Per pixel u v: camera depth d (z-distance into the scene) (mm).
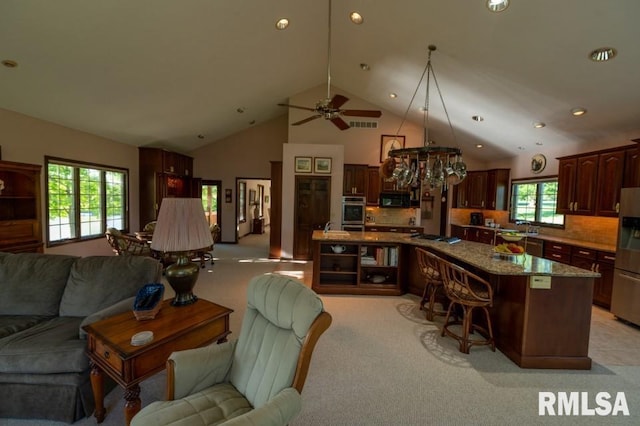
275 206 6918
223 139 8969
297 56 5289
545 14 2734
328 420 1908
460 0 3002
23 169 4000
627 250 3488
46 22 3012
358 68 5523
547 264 2805
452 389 2248
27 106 4242
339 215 6730
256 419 1175
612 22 2557
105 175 6059
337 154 6703
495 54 3523
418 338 3037
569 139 4879
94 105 4738
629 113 3652
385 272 4590
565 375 2471
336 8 3990
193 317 1978
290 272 5688
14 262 2490
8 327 2133
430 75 4602
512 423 1926
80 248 5395
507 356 2725
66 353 1839
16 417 1864
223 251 7922
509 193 6613
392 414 1972
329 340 2965
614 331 3318
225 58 4605
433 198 8008
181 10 3379
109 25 3270
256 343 1660
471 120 5625
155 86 4734
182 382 1513
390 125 7180
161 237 2066
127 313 2023
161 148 7188
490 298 2688
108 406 1987
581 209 4426
